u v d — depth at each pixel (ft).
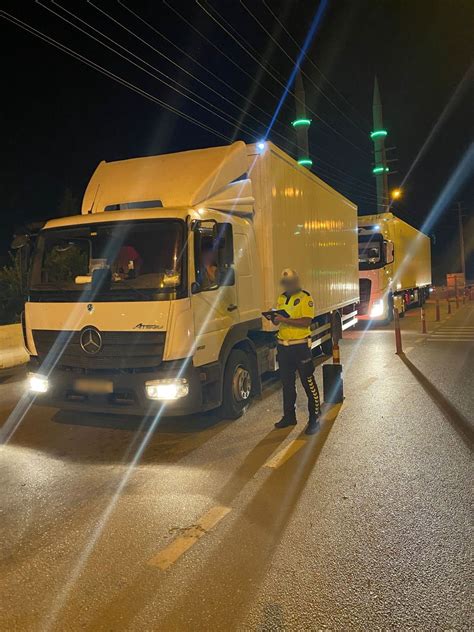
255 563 11.89
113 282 19.60
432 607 10.18
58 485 16.78
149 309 18.90
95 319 19.58
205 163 23.09
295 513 14.28
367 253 62.54
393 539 12.76
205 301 20.33
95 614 10.32
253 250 25.27
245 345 24.45
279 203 27.48
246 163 25.48
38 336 20.98
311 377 21.26
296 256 30.58
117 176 23.93
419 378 31.17
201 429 22.09
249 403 24.70
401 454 18.60
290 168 29.60
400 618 9.90
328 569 11.56
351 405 25.44
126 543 12.96
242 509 14.61
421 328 59.67
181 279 19.03
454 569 11.41
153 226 19.72
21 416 25.09
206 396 20.52
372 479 16.46
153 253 19.54
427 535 12.91
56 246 21.18
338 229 41.45
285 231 28.45
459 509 14.26
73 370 20.18
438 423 22.08
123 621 10.08
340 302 42.14
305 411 24.63
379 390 28.40
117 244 20.11
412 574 11.27
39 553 12.63
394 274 69.92
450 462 17.71
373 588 10.83
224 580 11.28
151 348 18.95
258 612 10.19
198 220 19.95
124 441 20.89
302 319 21.01
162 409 19.10
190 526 13.71
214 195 22.54
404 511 14.23
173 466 18.04
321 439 20.43
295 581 11.16
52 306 20.48
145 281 19.20
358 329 60.49
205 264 20.62
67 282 20.44
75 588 11.17
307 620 9.93
